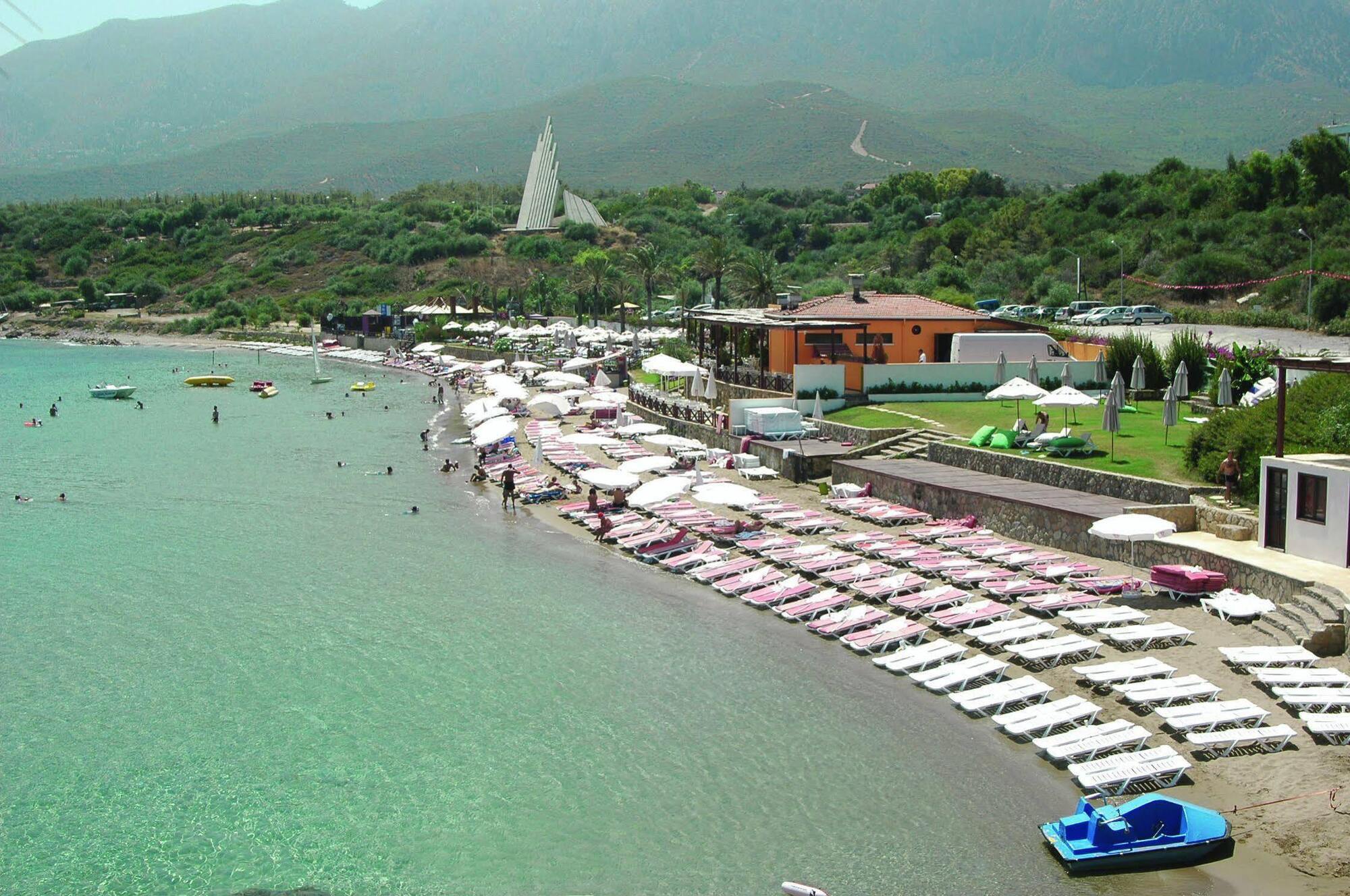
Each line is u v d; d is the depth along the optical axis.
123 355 147.88
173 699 27.53
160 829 21.69
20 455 64.31
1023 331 65.38
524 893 19.22
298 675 28.94
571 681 28.05
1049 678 26.05
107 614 33.97
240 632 32.19
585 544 41.66
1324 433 33.16
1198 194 114.38
